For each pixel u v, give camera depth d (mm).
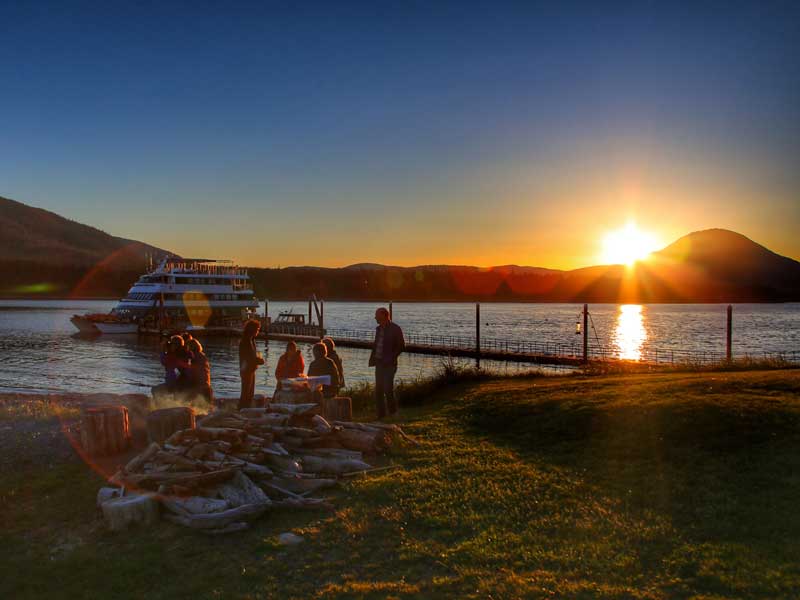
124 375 38562
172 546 5836
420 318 130250
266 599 4801
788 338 79062
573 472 7680
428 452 8797
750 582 4750
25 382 34531
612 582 4906
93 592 5098
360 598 4738
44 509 6980
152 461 7414
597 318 136625
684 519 6098
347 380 36781
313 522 6277
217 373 40562
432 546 5652
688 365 19641
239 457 7363
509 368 42906
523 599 4637
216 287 73688
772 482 6785
